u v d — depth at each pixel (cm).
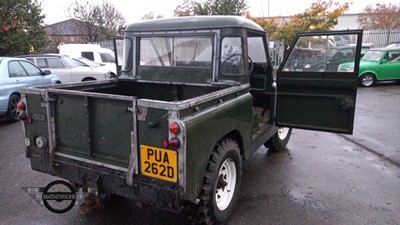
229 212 321
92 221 321
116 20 2717
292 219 329
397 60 1382
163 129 231
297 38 409
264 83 472
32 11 1608
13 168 464
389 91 1243
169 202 240
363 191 393
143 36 409
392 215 336
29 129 305
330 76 392
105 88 405
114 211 340
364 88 1339
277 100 440
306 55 407
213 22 363
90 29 2570
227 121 297
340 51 383
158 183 241
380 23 3422
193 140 236
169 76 399
